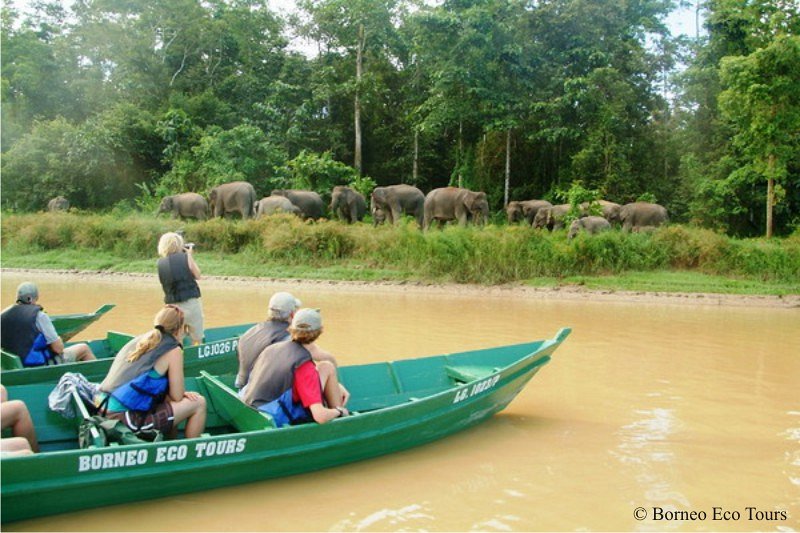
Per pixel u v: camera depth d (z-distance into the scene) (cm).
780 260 1891
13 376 677
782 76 2373
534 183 3666
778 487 561
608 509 516
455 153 3825
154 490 522
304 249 2150
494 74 3359
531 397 836
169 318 568
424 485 565
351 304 1580
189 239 2311
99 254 2334
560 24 3388
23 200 3356
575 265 1934
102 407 557
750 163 2783
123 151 3484
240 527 488
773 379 917
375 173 4144
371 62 4041
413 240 2053
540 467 605
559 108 3306
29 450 502
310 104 3884
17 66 3897
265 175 3462
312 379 576
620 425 726
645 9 3603
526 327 1295
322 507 522
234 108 3991
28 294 739
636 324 1350
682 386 882
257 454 548
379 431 610
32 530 479
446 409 660
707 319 1423
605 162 3262
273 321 640
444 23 3183
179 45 4025
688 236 2014
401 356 1031
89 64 4131
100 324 1257
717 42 3066
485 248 1944
